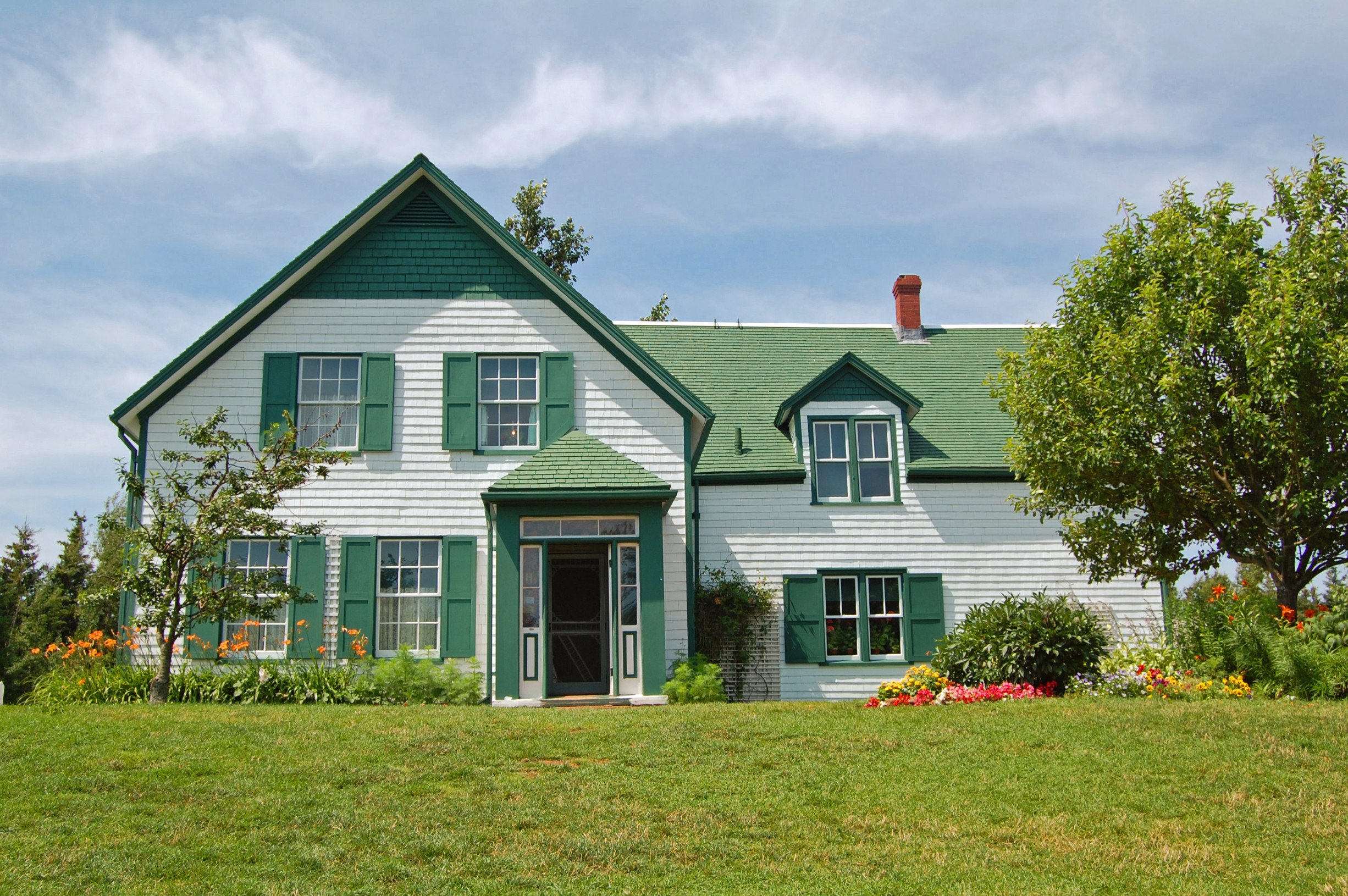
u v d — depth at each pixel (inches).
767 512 821.9
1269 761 400.8
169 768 388.5
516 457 706.2
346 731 454.6
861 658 804.0
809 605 809.5
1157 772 392.5
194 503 616.7
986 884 298.8
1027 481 657.0
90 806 347.3
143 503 650.2
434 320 720.3
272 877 296.2
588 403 715.4
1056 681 606.5
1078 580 823.7
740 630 792.9
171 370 689.0
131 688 620.7
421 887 291.9
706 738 447.2
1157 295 573.9
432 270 726.5
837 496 833.5
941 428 880.9
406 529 693.9
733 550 814.5
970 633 637.9
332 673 642.2
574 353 721.6
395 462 701.3
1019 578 821.9
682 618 689.0
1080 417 592.1
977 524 829.2
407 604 689.6
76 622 1728.6
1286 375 518.9
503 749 428.1
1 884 283.7
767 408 902.4
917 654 805.9
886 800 368.5
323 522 633.6
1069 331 630.5
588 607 700.7
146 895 280.8
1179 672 617.9
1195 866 310.3
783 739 446.3
